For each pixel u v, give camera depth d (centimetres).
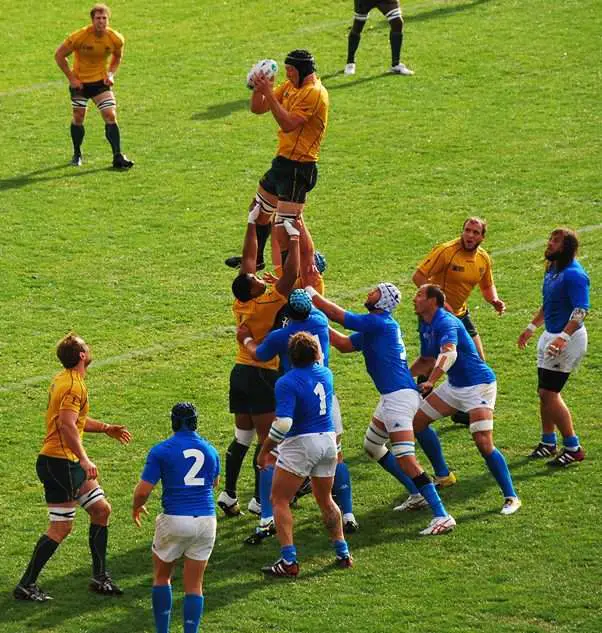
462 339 3906
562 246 4159
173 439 3322
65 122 7356
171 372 4922
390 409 3828
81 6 8988
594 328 5112
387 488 4109
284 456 3553
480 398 3909
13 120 7388
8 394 4756
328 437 3553
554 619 3316
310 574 3603
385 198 6391
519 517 3850
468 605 3394
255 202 3997
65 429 3450
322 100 3862
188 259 5853
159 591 3275
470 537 3753
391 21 7638
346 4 8838
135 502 3294
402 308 5381
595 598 3400
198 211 6309
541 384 4169
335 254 5859
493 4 8662
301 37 8331
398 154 6831
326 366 3753
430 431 4025
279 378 3716
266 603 3447
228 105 7475
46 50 8331
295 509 4006
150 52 8225
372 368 3875
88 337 5191
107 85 6675
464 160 6750
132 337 5191
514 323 5212
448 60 7881
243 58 8069
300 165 3903
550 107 7294
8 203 6391
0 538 3825
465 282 4459
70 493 3497
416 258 5803
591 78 7588
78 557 3741
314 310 3775
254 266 4025
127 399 4719
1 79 7938
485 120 7169
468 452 4309
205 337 5194
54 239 6034
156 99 7575
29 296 5528
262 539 3816
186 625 3259
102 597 3519
